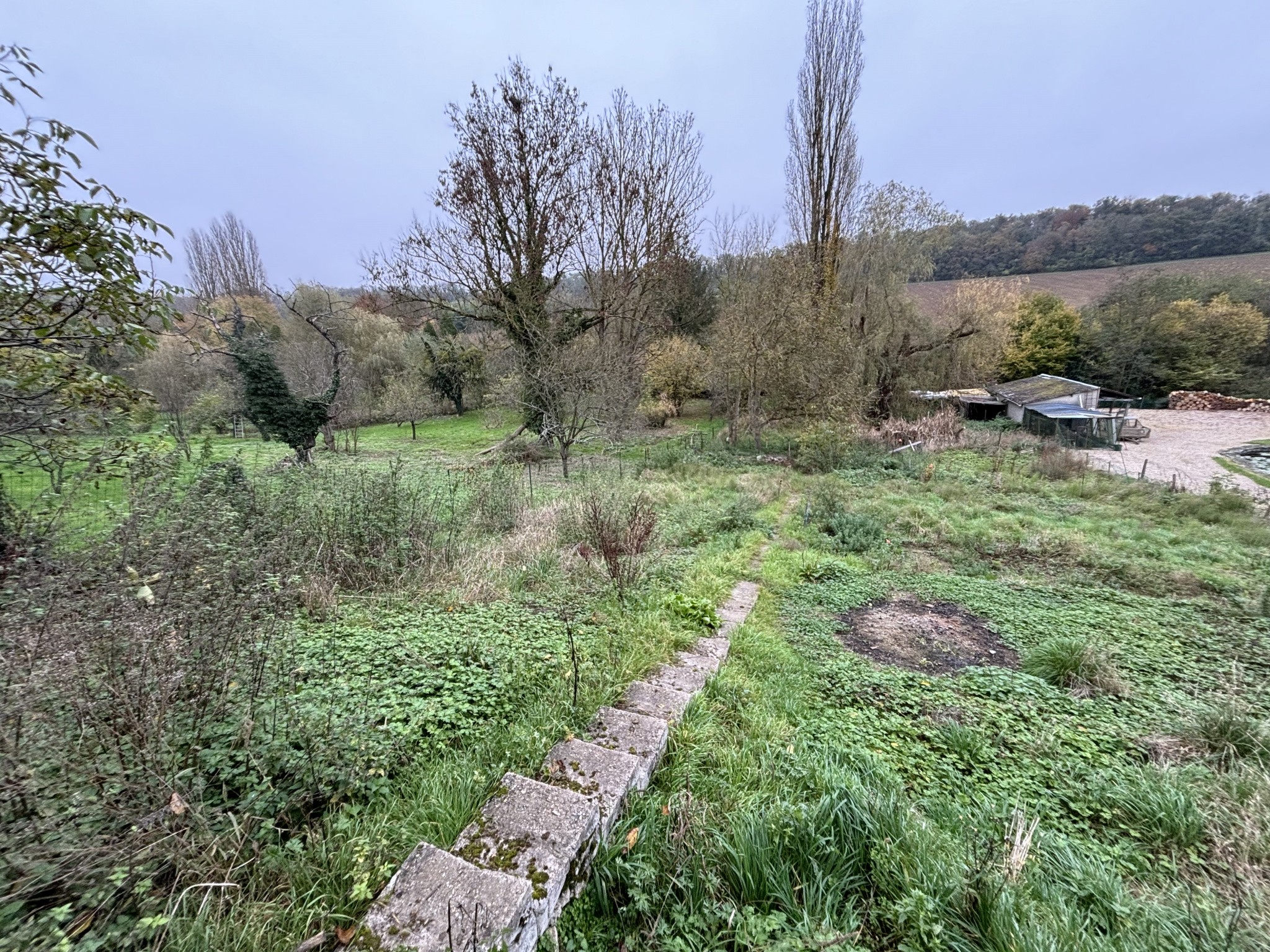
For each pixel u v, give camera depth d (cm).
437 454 1766
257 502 553
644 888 195
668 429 2192
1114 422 1952
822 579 636
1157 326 2861
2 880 141
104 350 388
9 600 281
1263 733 315
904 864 205
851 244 1983
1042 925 183
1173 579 648
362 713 261
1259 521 934
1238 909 194
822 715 347
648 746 260
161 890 164
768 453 1614
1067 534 828
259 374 1233
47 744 179
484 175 1527
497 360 1883
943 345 2205
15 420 400
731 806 243
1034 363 3169
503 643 375
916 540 804
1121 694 386
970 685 397
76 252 301
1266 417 2538
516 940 156
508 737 262
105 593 262
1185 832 251
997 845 226
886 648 467
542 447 1666
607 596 484
